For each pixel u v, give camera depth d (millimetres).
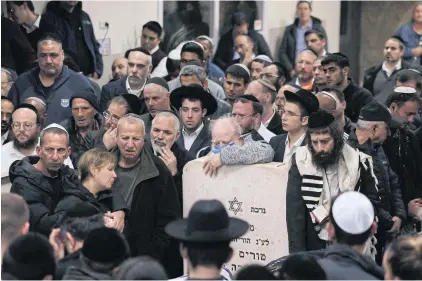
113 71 24359
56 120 20578
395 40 26078
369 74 26719
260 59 24094
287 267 10375
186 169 15375
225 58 29688
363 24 36000
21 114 16656
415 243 11055
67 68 20875
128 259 10305
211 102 17641
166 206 15266
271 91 19219
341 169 14148
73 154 17453
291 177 14328
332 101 17516
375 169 16266
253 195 14875
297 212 14234
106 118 17562
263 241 14898
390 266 10945
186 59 23016
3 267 10070
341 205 11359
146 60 21953
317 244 14195
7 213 11859
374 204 14258
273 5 31938
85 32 25422
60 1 24922
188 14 29938
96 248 10258
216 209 10516
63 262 11219
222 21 30750
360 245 11320
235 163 14922
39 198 13992
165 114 16250
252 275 9914
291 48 31453
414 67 26328
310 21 31547
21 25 24625
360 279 10820
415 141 17906
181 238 10422
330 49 34312
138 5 28312
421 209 17484
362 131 16438
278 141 16469
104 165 14289
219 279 10469
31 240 10180
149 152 15500
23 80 20766
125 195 15086
